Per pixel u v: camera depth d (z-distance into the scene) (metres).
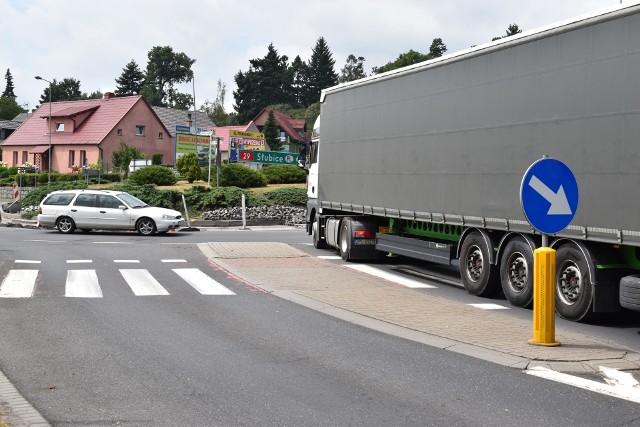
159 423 6.48
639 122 9.97
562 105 11.41
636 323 11.63
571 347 9.46
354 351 9.35
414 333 10.41
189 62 152.38
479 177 13.52
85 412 6.79
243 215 34.19
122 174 56.69
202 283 15.46
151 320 11.40
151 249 22.31
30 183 56.81
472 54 13.69
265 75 141.50
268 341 9.94
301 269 17.52
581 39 11.05
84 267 17.86
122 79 155.50
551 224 9.30
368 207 18.16
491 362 8.80
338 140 20.19
